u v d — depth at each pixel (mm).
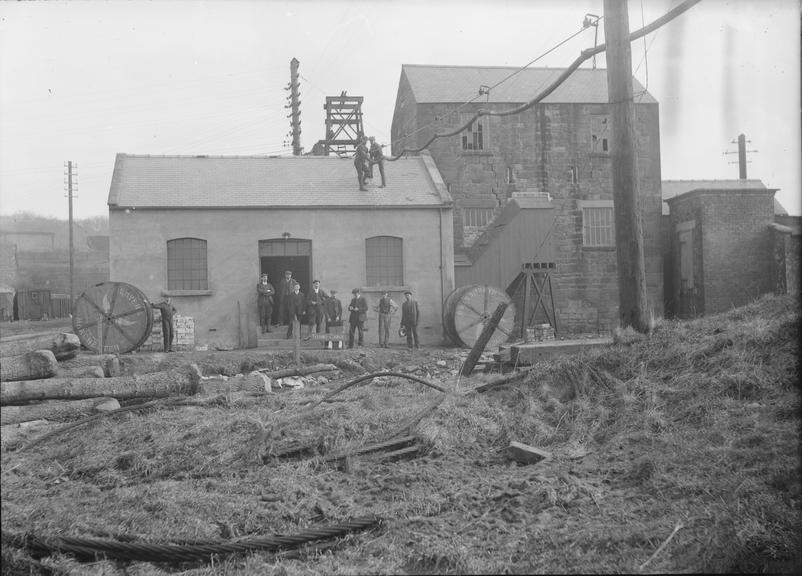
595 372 8492
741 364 7602
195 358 18266
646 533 5297
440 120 31281
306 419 7980
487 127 31641
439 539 5543
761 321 8219
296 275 30359
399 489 6492
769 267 29891
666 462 6328
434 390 9758
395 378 11586
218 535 5883
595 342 9797
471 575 5051
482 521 5773
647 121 32906
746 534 5090
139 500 6266
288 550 5648
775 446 6145
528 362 9617
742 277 29844
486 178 31531
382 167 25297
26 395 8039
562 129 32156
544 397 8312
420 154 28922
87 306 18984
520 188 31766
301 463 7086
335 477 6840
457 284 26406
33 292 44250
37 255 56062
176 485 6586
